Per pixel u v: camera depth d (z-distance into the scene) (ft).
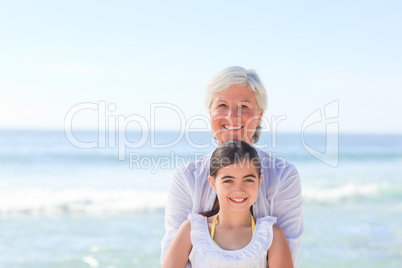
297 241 8.68
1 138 157.79
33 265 29.43
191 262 8.25
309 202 56.70
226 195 8.13
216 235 8.27
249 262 7.90
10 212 48.47
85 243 35.22
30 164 85.46
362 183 71.97
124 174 71.82
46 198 55.83
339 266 28.91
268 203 8.71
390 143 185.47
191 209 8.99
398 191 64.18
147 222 43.52
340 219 44.96
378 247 33.35
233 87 8.71
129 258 31.07
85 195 57.36
